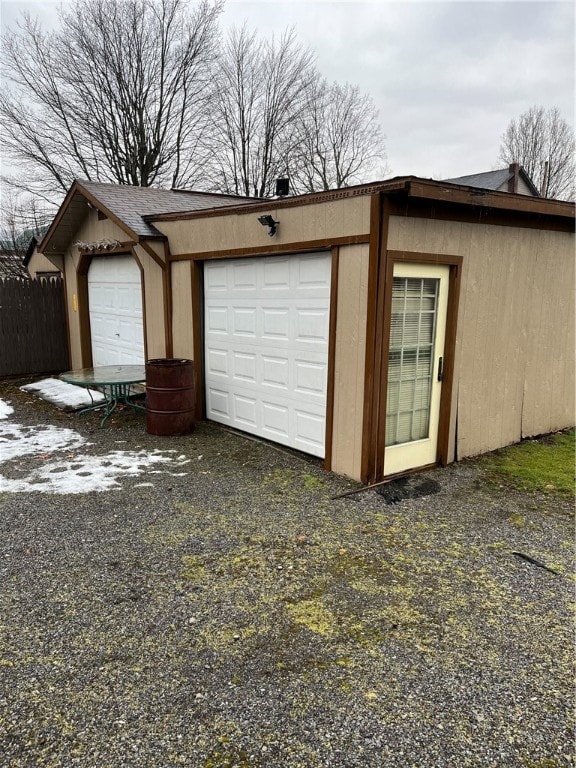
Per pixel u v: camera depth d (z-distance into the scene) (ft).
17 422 22.04
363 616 8.82
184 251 21.04
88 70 64.85
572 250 19.47
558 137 95.14
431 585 9.82
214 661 7.66
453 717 6.66
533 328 18.69
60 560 10.61
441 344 15.80
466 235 15.44
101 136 66.44
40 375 33.47
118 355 28.25
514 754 6.11
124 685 7.16
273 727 6.48
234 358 19.97
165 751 6.12
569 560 10.86
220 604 9.11
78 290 30.42
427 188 12.71
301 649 7.95
